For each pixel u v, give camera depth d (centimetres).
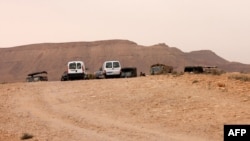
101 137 1898
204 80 3319
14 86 4094
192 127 2042
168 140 1786
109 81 4009
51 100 3177
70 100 3111
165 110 2494
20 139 1952
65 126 2231
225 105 2458
